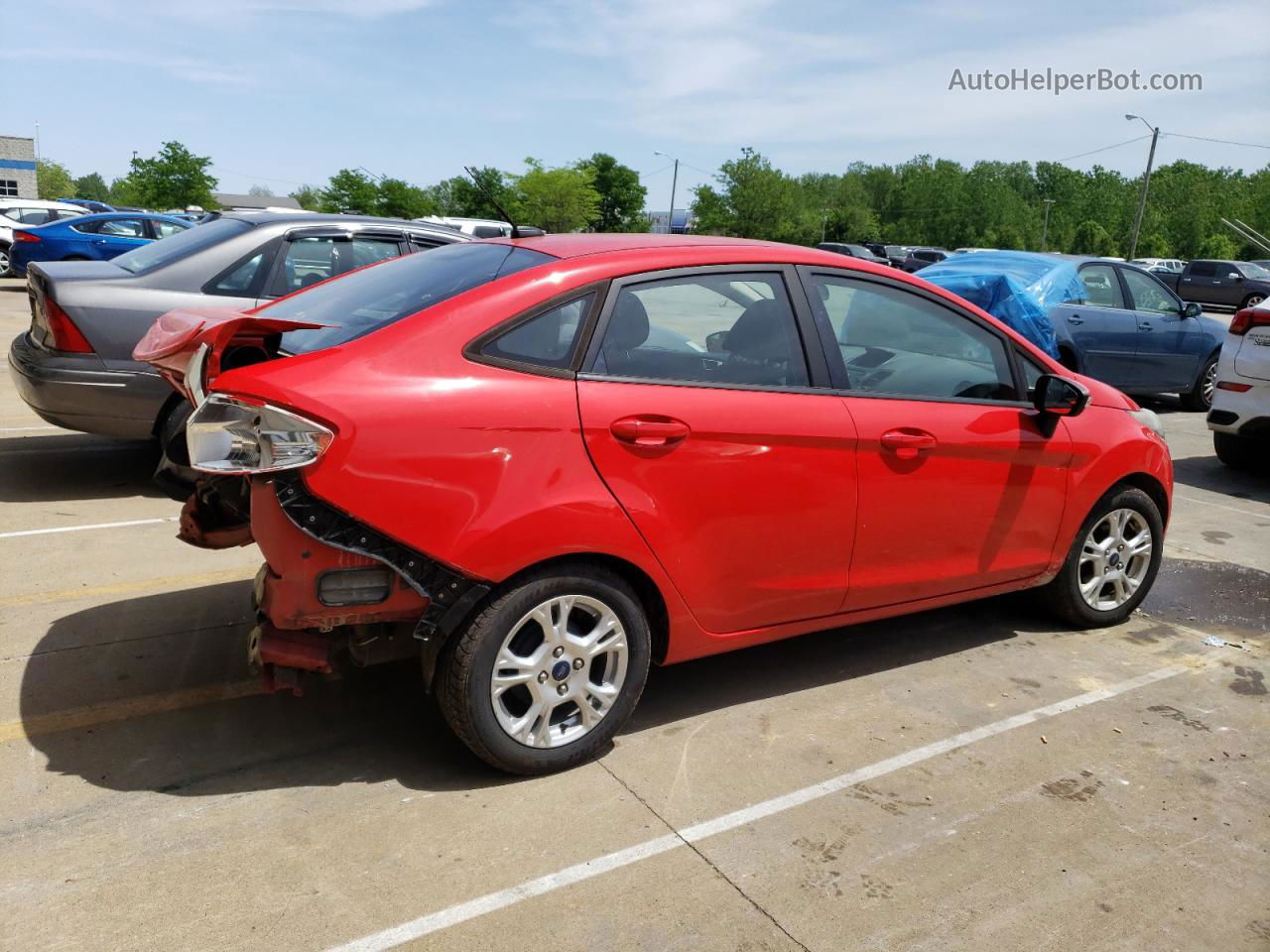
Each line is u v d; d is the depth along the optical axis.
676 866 2.80
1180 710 3.91
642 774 3.27
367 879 2.67
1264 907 2.73
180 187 48.31
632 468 3.16
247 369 2.93
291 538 2.81
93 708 3.53
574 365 3.14
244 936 2.44
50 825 2.84
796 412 3.49
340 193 50.50
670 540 3.26
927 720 3.73
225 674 3.84
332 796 3.05
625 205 79.19
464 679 2.99
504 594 3.01
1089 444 4.36
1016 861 2.89
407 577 2.88
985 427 3.98
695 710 3.74
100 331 5.75
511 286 3.14
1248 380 7.80
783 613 3.64
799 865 2.83
